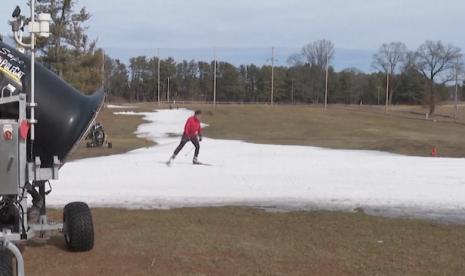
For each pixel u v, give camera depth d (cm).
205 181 1457
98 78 4709
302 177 1552
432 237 837
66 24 4659
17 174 626
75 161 2023
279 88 15150
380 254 739
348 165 1912
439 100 12138
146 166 1838
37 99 681
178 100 14512
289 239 812
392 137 4997
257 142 3819
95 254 723
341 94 15412
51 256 713
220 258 709
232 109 7644
